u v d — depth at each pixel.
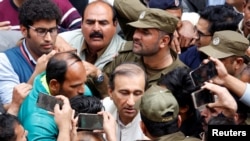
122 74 11.11
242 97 11.77
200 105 11.00
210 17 13.41
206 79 11.40
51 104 10.31
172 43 12.90
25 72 12.33
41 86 11.14
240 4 15.70
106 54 13.48
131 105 11.01
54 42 12.30
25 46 12.42
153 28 12.43
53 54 11.79
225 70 11.58
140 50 12.52
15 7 14.19
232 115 11.16
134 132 11.10
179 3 14.34
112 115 11.05
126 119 11.18
